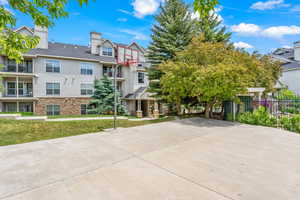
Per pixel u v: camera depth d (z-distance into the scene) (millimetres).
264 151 4102
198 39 9875
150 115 20594
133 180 2707
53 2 2975
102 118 12172
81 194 2328
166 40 13422
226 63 8250
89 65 18031
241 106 9281
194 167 3186
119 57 14531
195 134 6055
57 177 2840
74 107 17219
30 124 8680
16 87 15672
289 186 2463
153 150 4285
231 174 2871
